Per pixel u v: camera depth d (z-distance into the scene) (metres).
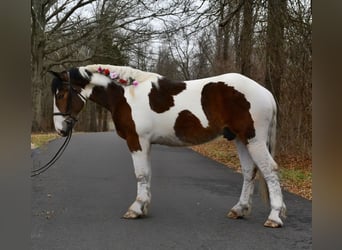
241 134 5.71
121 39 31.03
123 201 7.26
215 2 13.33
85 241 4.96
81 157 14.13
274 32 12.56
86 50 36.50
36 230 5.40
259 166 5.71
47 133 26.98
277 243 4.96
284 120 13.29
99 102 6.36
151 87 6.00
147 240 5.04
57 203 7.04
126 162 13.01
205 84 5.87
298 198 7.83
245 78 5.81
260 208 6.93
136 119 5.96
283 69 12.98
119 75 6.13
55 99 6.34
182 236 5.23
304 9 12.20
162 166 12.66
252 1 12.48
